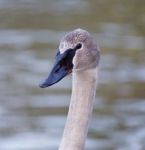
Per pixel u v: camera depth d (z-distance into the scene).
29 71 21.25
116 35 26.17
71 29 27.38
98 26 27.70
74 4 32.06
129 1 32.97
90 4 32.09
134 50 23.91
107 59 22.64
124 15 29.95
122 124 16.91
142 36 26.08
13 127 16.84
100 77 20.73
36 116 17.52
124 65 21.92
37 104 18.34
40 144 15.63
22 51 23.70
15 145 15.65
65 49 7.19
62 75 7.23
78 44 7.17
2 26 27.92
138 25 28.05
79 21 28.72
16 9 31.41
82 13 30.25
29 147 15.51
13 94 19.25
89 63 7.23
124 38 25.59
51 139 15.91
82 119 7.36
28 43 24.88
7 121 17.23
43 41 25.06
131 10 31.08
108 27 27.52
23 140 15.93
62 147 7.34
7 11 30.98
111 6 31.86
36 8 31.53
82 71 7.29
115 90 19.66
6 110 18.00
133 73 21.19
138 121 17.11
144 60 22.69
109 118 17.27
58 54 7.24
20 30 27.00
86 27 27.62
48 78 7.24
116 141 15.88
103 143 15.69
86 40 7.18
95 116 17.42
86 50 7.18
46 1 32.75
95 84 7.34
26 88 19.73
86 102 7.36
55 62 7.24
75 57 7.18
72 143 7.33
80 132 7.36
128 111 17.83
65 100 18.58
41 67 21.64
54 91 19.31
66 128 7.39
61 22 28.61
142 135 16.23
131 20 29.02
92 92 7.35
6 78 20.70
